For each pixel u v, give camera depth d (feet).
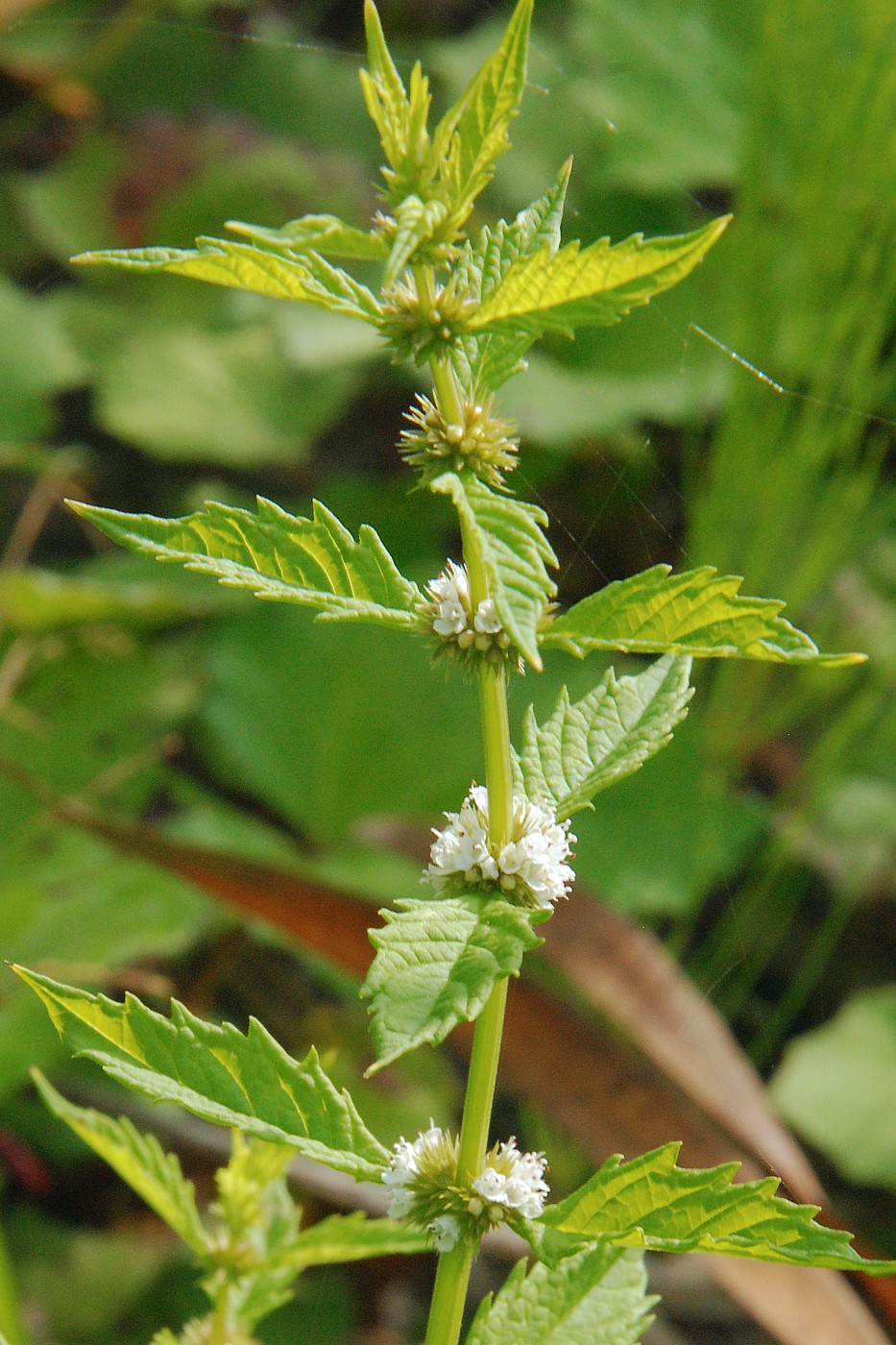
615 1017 2.60
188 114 5.98
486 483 1.98
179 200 5.73
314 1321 3.33
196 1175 3.49
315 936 2.67
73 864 3.84
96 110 6.00
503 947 1.90
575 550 4.78
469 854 1.97
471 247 1.97
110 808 4.15
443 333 1.94
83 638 4.63
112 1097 3.39
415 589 1.97
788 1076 3.79
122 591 4.50
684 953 4.16
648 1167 1.94
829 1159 3.59
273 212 5.70
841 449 3.57
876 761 4.48
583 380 4.74
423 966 1.89
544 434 4.47
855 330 3.58
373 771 4.38
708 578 1.92
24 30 6.22
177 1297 3.32
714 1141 2.49
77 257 1.90
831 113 3.40
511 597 1.86
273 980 4.11
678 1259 3.73
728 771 4.05
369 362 5.26
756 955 4.23
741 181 3.62
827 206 3.42
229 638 4.63
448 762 4.37
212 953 4.01
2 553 5.09
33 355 5.22
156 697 4.55
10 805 4.02
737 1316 3.55
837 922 4.30
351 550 1.96
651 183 5.06
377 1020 1.87
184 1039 1.98
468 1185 1.99
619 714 2.05
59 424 5.49
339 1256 2.15
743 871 4.40
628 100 5.21
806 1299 2.37
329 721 4.47
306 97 6.05
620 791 4.12
